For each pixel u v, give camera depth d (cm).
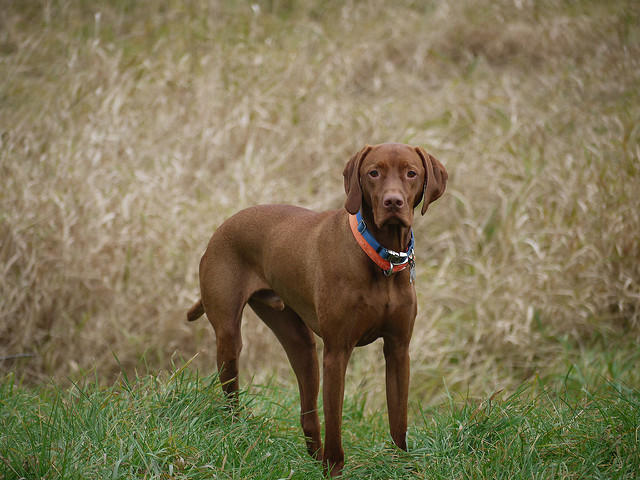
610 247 859
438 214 990
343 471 477
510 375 785
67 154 941
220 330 552
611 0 1399
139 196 900
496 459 462
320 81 1164
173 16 1317
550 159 1009
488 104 1141
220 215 895
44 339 802
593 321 827
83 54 1152
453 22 1375
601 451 467
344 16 1366
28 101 1075
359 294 461
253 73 1156
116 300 820
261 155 1013
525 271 871
